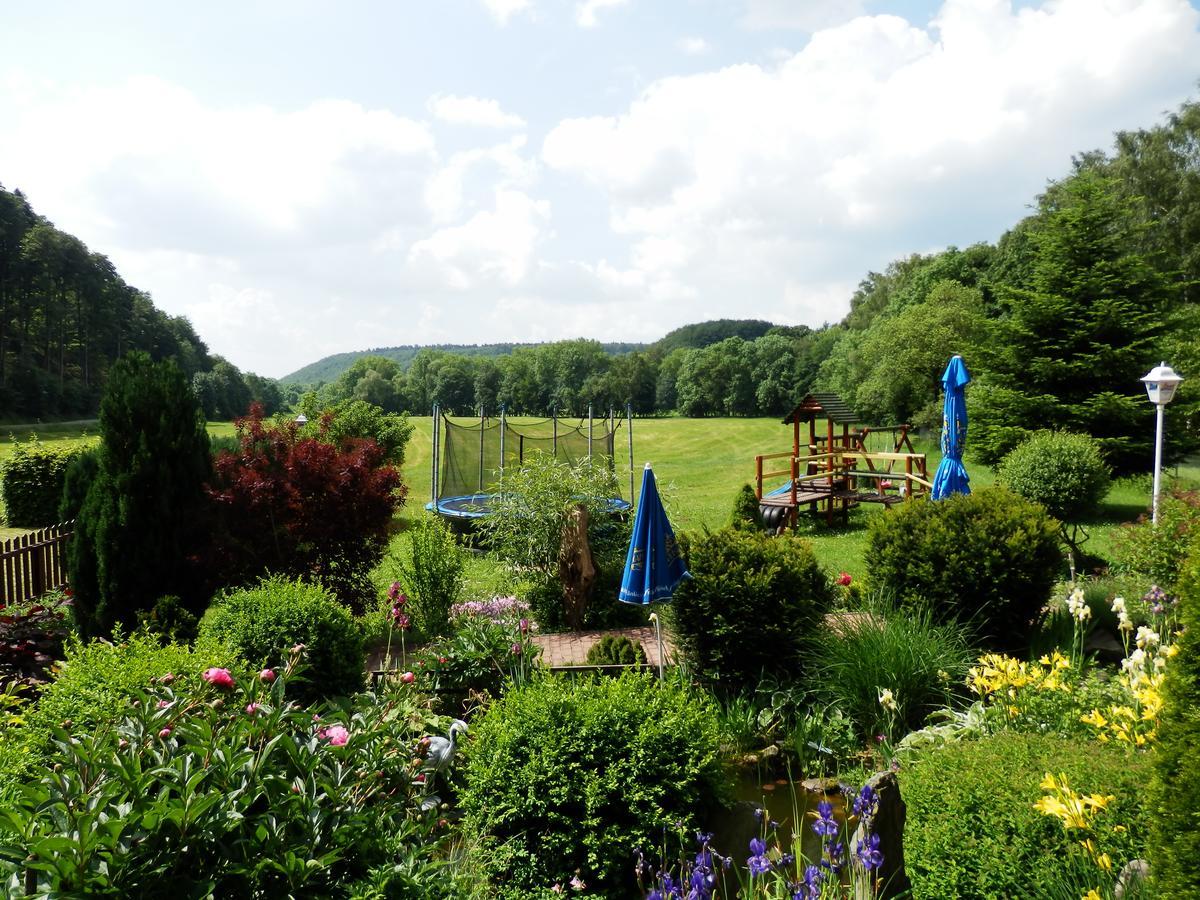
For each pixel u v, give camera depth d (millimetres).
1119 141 29938
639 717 4387
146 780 2424
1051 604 8031
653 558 6227
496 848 4074
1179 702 2439
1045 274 20469
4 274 63812
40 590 10281
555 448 17359
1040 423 19578
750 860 2660
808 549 7246
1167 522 7672
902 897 3275
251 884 2426
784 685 6523
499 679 6297
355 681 6375
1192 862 2342
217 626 6281
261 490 8820
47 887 2104
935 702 5992
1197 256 27625
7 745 3818
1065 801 3137
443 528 10234
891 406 37531
